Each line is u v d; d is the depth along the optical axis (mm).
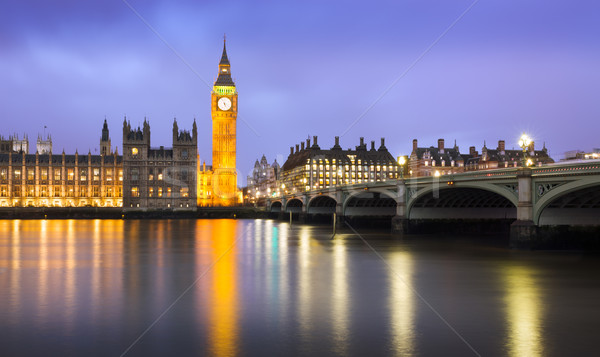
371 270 42781
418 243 68062
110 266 45406
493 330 23406
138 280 37250
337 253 56656
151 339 21969
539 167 50062
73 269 43250
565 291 32938
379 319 25422
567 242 52031
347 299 30359
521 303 29312
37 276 39188
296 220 170500
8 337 22297
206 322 24797
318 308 27875
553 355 19953
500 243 67000
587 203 52406
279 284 35625
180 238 81312
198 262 48438
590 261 46156
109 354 20016
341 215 110125
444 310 27453
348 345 21172
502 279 37594
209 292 32531
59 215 183875
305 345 21172
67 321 24953
